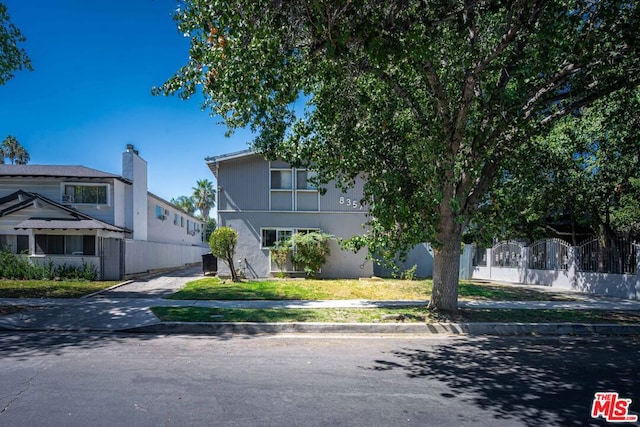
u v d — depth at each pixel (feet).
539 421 14.06
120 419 13.66
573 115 50.19
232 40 20.51
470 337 28.53
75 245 64.28
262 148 31.71
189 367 19.95
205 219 186.50
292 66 24.97
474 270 74.79
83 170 74.95
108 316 32.73
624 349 25.34
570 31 24.45
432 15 23.31
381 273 67.15
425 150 27.86
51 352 22.84
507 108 28.50
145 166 84.99
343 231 65.05
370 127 31.22
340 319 31.45
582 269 52.13
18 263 59.98
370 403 15.46
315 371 19.58
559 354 23.79
